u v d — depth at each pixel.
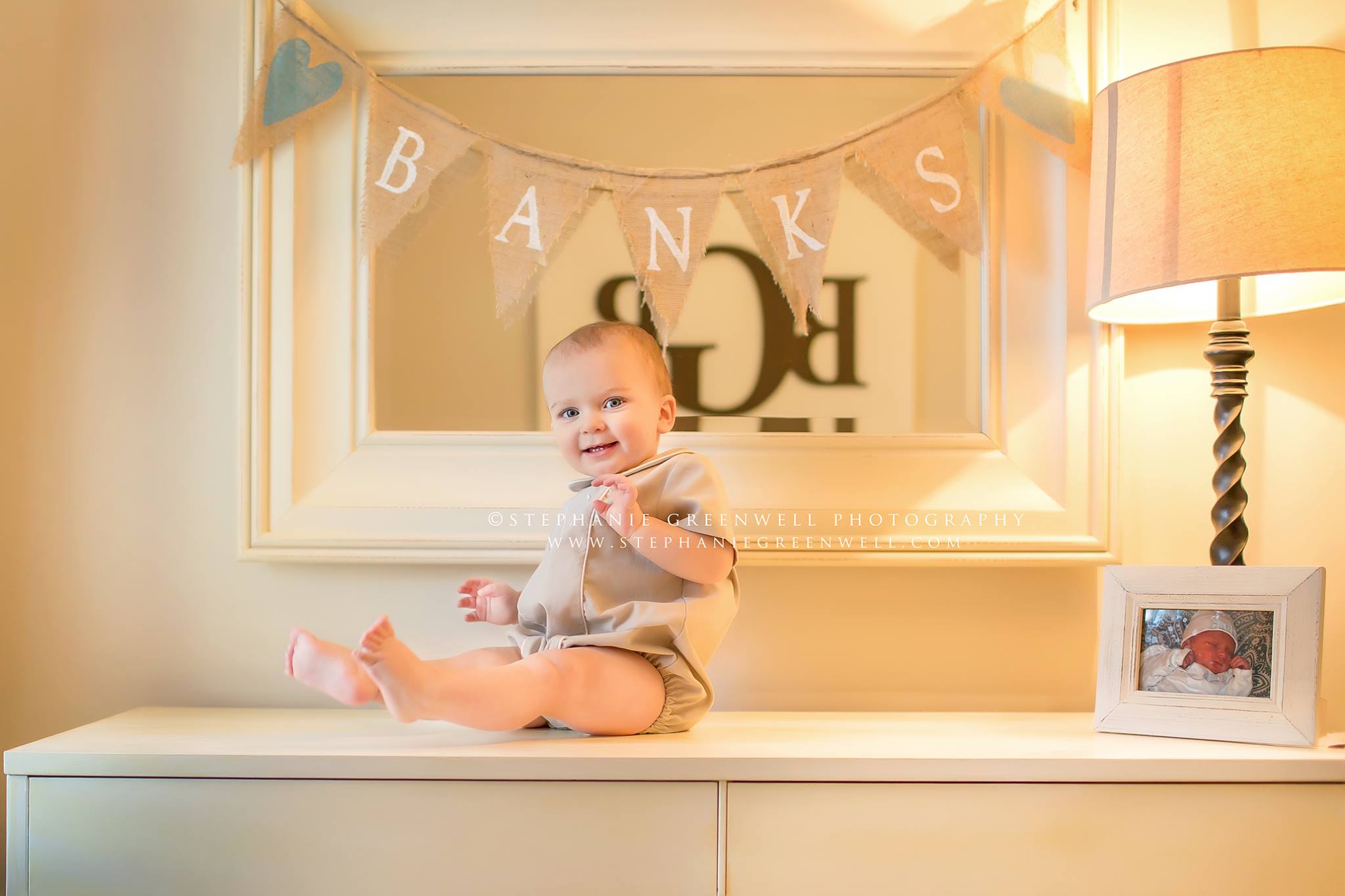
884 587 1.34
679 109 1.35
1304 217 1.04
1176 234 1.08
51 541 1.35
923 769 0.94
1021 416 1.33
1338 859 0.94
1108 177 1.16
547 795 0.94
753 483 1.32
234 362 1.37
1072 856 0.94
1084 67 1.33
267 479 1.32
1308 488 1.34
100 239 1.37
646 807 0.93
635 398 1.16
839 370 1.34
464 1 1.35
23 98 1.38
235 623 1.34
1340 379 1.35
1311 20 1.37
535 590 1.15
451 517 1.31
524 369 1.34
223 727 1.13
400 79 1.35
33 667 1.34
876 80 1.36
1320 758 0.95
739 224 1.35
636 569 1.13
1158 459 1.35
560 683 0.99
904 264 1.35
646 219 1.30
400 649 0.89
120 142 1.38
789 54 1.35
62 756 0.96
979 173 1.34
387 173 1.30
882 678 1.34
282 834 0.94
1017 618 1.34
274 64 1.32
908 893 0.93
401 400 1.34
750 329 1.34
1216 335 1.20
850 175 1.33
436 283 1.34
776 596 1.34
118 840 0.95
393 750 0.96
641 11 1.35
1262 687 1.05
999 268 1.34
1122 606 1.13
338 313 1.34
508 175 1.30
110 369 1.37
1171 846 0.94
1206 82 1.08
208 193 1.38
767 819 0.94
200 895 0.94
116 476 1.36
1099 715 1.12
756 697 1.33
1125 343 1.36
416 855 0.94
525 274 1.28
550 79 1.35
